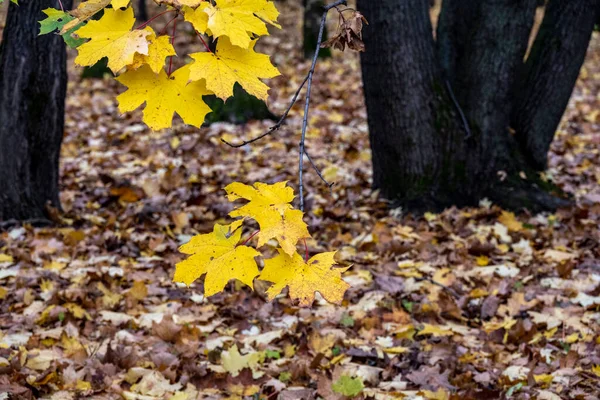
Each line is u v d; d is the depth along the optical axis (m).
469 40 6.65
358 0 6.39
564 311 4.39
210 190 7.25
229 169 8.14
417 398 3.34
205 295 1.42
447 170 6.63
